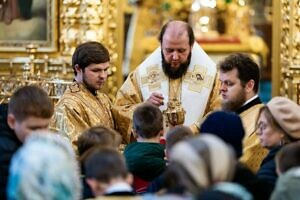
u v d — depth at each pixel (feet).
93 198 21.70
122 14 42.60
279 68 42.52
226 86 27.02
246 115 26.81
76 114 28.09
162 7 54.13
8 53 41.88
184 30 29.73
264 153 26.13
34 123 22.00
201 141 17.75
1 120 22.31
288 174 19.27
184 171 17.60
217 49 52.21
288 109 23.50
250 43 52.65
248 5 54.39
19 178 17.89
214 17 53.62
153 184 20.99
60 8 41.93
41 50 41.70
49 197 17.80
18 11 41.96
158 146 24.79
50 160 17.88
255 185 20.52
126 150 24.91
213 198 17.07
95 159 19.34
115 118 29.37
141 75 30.55
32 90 22.21
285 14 42.39
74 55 28.68
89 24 41.88
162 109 30.07
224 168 17.62
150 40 52.49
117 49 42.24
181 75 30.25
